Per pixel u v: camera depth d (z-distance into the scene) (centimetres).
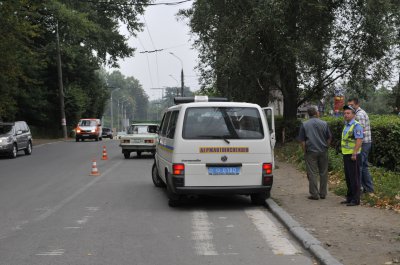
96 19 4606
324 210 891
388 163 1314
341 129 1570
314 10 2116
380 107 7369
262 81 2406
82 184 1362
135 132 2327
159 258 620
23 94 4359
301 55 2114
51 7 3844
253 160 958
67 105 5453
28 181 1438
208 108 964
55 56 4819
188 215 906
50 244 692
